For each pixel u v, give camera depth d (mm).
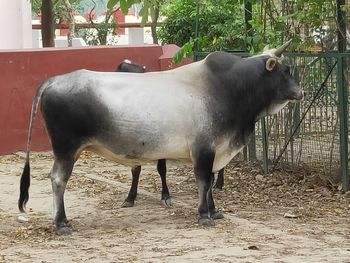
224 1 11188
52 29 16234
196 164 7383
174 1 17781
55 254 6531
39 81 12266
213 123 7355
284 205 8469
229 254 6406
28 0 17172
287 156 10055
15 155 12078
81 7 24359
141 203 8664
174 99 7309
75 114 7188
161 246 6719
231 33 10969
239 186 9469
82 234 7270
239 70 7520
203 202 7500
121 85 7316
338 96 9000
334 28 9453
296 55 9602
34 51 12227
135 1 7988
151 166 11062
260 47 9914
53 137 7273
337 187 9125
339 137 9102
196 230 7316
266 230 7297
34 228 7531
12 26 16578
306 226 7477
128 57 12680
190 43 10258
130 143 7270
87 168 10945
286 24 9773
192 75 7457
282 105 7770
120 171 10719
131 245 6785
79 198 8992
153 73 7531
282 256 6336
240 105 7547
